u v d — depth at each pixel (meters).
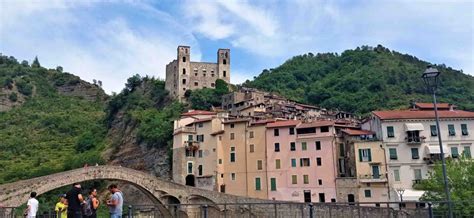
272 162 78.88
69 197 22.19
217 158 84.25
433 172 62.12
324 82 173.62
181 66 148.00
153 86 157.12
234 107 126.12
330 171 73.50
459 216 26.52
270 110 111.19
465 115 73.19
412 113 75.69
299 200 74.81
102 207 80.56
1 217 37.88
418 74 155.12
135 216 32.12
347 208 42.41
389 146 71.88
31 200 26.14
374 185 70.44
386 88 145.50
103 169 68.94
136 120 127.38
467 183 52.56
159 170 101.06
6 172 119.38
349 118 114.69
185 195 73.62
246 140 82.62
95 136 148.00
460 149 71.25
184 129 88.38
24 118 185.88
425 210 28.06
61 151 145.00
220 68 154.88
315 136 76.25
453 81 149.62
